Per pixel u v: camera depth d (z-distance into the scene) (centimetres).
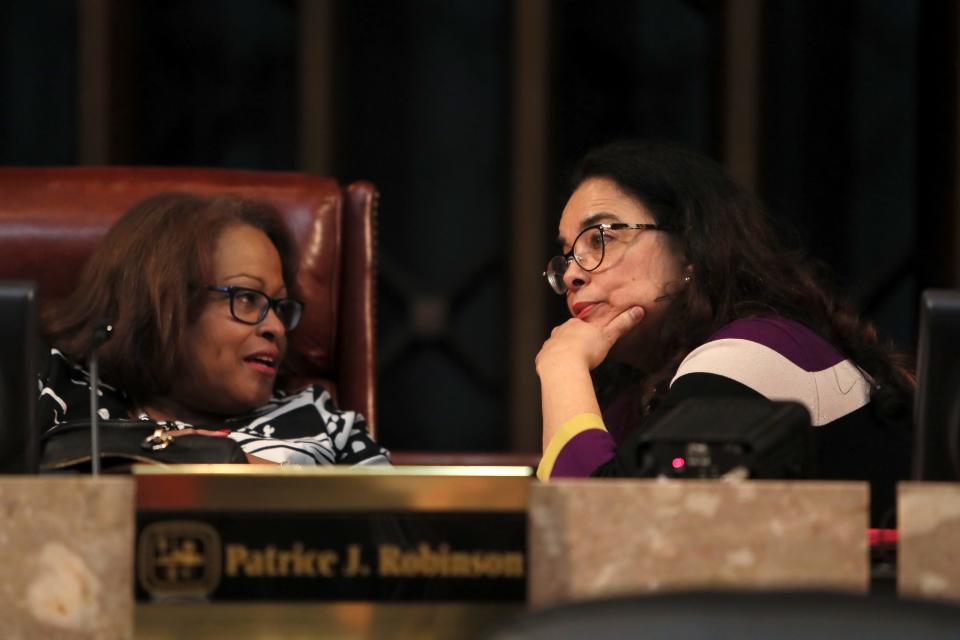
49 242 828
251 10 1459
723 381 609
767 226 712
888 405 652
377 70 1479
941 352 398
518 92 1384
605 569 337
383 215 1480
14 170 857
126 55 1406
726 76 1380
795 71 1471
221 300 722
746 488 338
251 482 354
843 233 1470
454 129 1481
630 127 1465
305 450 716
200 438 569
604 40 1467
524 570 354
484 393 1487
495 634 251
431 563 354
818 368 637
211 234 731
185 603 350
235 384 724
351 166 1480
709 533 338
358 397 862
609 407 786
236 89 1458
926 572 342
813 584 336
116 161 1378
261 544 353
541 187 1385
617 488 339
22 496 340
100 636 338
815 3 1469
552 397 589
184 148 1455
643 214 704
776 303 674
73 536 339
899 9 1463
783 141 1472
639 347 720
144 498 352
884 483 638
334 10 1402
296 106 1445
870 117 1469
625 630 243
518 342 1389
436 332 1473
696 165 712
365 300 873
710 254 684
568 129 1467
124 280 715
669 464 385
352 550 354
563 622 248
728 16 1382
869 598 252
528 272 1387
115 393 719
